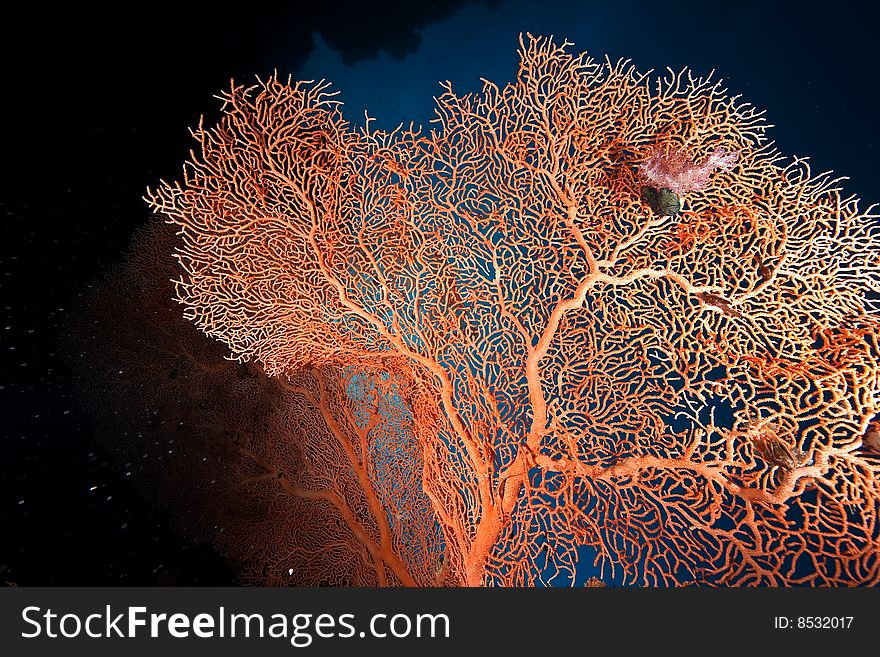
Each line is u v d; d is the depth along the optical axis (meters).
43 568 5.13
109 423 6.26
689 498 2.49
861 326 2.34
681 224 3.05
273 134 3.03
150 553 5.45
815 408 2.22
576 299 2.89
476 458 2.78
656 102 3.38
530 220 3.36
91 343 6.66
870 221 2.50
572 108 3.38
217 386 5.93
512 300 3.23
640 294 3.04
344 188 3.13
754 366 2.46
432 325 3.07
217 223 2.84
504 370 3.18
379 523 3.95
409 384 3.68
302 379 4.78
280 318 2.97
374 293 3.03
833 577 2.06
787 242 2.67
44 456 5.99
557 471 2.87
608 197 3.35
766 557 2.21
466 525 3.00
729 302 2.71
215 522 5.50
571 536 2.79
